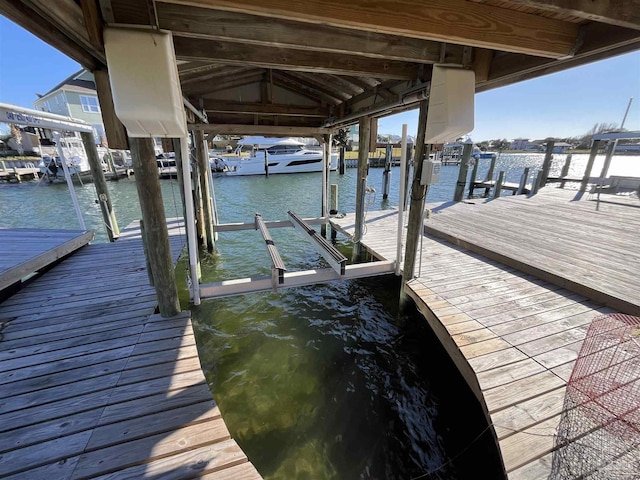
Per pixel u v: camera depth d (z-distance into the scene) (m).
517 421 1.54
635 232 4.50
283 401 2.23
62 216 7.91
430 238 4.70
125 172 16.16
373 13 1.42
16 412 1.55
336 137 5.93
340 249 5.56
